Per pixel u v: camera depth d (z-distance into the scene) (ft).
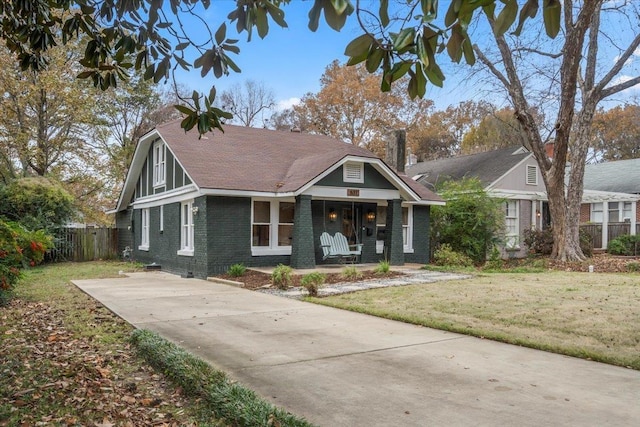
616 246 66.95
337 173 48.47
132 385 14.37
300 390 13.73
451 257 54.60
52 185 68.18
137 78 92.48
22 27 13.93
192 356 15.89
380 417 11.78
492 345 19.30
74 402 12.94
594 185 89.40
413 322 23.59
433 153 132.67
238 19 8.66
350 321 24.08
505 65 57.41
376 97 110.63
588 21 48.14
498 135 126.11
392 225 52.65
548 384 14.42
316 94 118.62
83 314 25.41
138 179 67.67
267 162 53.42
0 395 13.17
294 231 46.98
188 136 54.39
